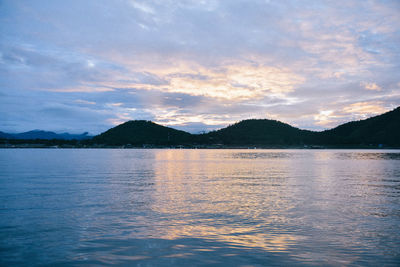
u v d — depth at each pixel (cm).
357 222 1323
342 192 2173
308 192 2175
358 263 889
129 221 1332
